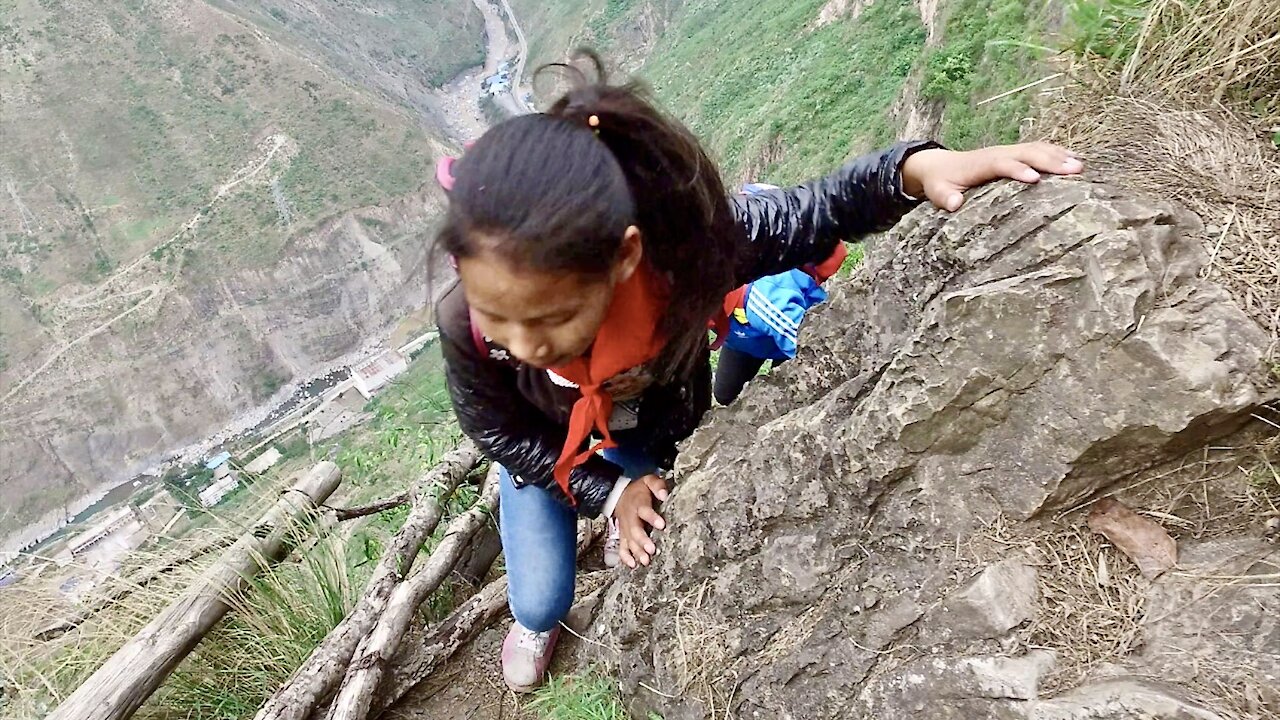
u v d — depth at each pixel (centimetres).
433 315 172
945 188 160
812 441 172
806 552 174
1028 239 142
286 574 299
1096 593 141
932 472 154
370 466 477
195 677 277
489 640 264
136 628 289
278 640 279
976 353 140
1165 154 154
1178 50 175
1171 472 139
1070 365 133
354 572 336
